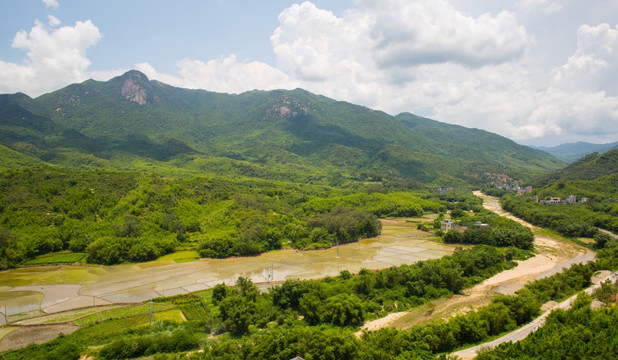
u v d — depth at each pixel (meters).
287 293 92.75
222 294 94.56
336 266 134.75
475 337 72.75
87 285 111.12
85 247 141.00
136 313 88.50
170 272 126.12
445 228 196.25
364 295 99.12
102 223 151.12
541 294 94.50
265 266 135.50
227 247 149.12
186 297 99.88
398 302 96.75
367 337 70.00
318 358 63.78
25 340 75.25
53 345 71.19
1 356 66.44
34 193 155.38
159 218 159.50
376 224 195.38
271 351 65.69
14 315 87.94
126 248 137.62
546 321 72.81
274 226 177.00
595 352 57.97
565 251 155.88
